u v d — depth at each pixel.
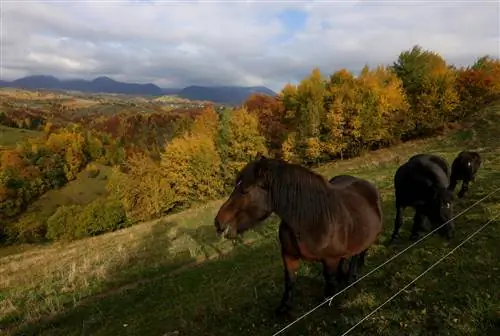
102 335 7.29
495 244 7.20
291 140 42.28
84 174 82.56
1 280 15.91
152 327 6.97
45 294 11.30
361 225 5.27
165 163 41.75
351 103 40.28
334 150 41.06
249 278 8.45
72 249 23.53
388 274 6.59
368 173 23.64
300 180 4.69
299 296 6.35
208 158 41.12
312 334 5.02
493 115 38.50
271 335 5.20
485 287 5.52
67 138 84.25
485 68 47.16
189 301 7.95
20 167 73.56
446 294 5.48
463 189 12.42
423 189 7.86
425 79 44.62
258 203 4.66
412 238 8.37
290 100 48.41
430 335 4.59
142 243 17.61
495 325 4.61
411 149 35.94
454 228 8.40
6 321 9.52
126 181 41.50
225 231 4.64
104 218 38.78
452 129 42.28
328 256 4.93
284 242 5.02
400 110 42.25
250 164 4.74
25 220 52.47
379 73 46.81
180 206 42.12
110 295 10.34
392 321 4.98
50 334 8.05
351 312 5.39
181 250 14.23
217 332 5.82
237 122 42.31
